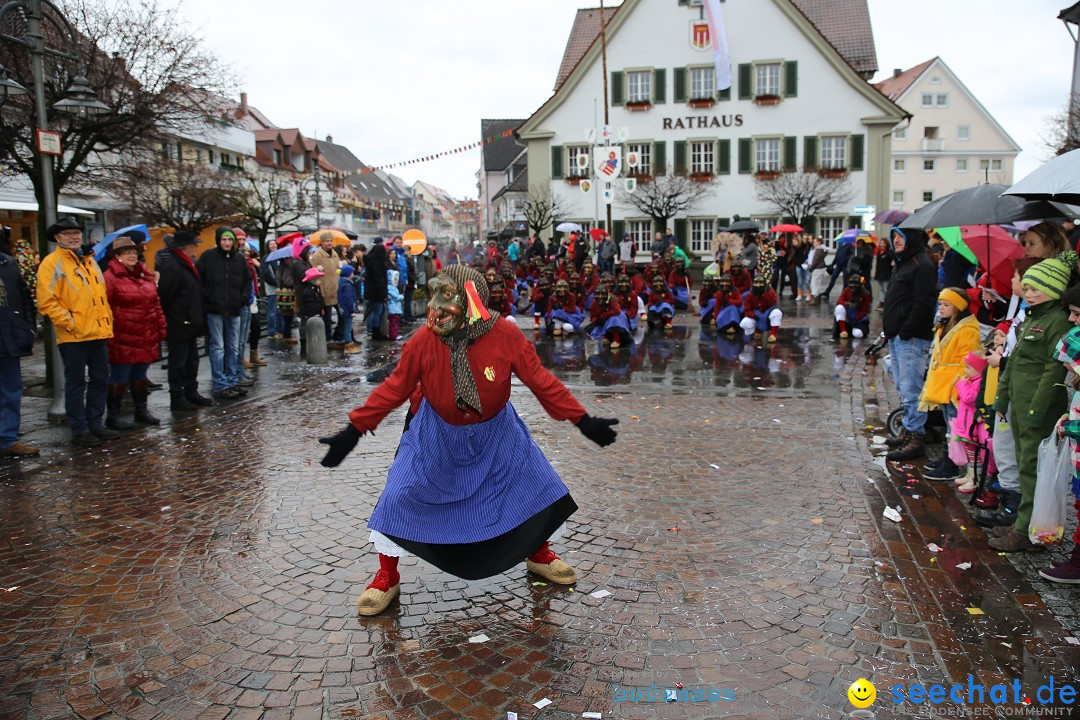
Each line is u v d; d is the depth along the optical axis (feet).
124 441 23.93
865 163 107.55
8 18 30.86
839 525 16.39
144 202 60.80
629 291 49.14
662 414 26.86
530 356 12.48
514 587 13.76
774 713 10.00
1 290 21.48
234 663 11.34
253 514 17.47
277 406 29.04
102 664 11.34
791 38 107.04
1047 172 15.19
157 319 25.57
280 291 47.19
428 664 11.27
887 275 44.11
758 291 44.88
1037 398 14.19
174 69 37.63
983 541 15.53
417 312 59.98
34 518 17.31
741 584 13.69
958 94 204.03
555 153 113.50
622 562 14.67
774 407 27.81
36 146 31.94
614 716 9.98
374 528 12.37
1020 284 16.44
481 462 12.58
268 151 154.51
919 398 20.81
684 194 109.70
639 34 110.11
